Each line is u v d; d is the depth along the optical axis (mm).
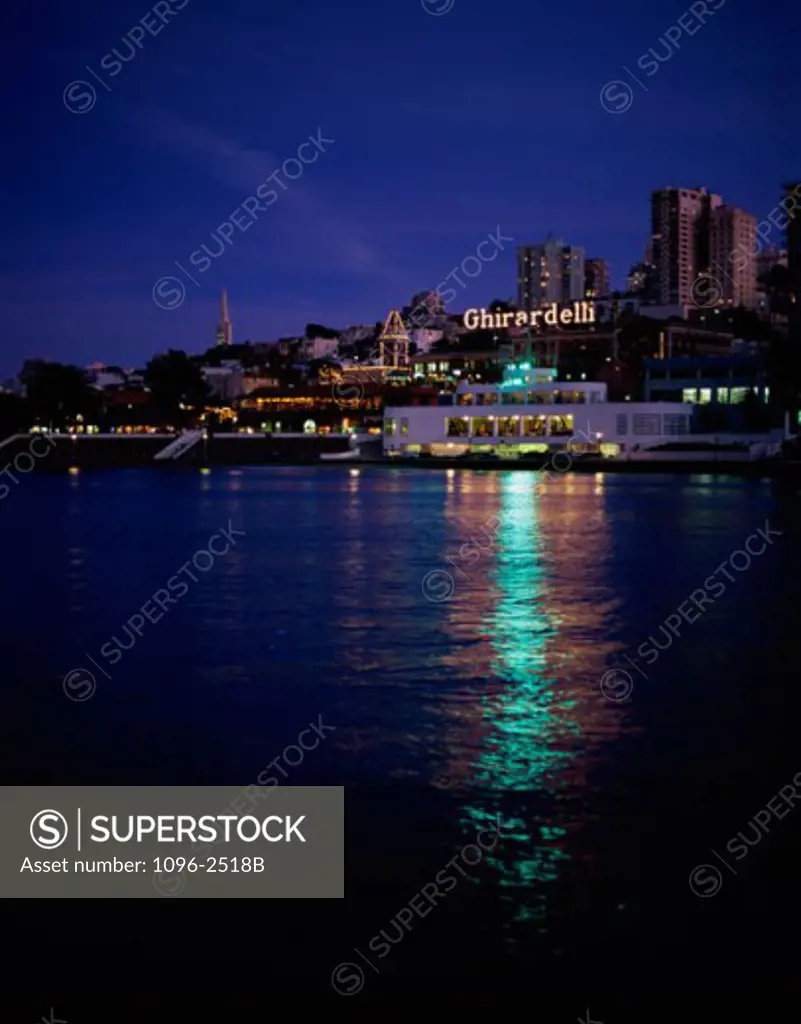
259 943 10938
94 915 11516
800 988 10102
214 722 18547
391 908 11539
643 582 37219
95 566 43438
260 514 74312
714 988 10133
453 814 14031
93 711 19312
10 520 70625
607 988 10133
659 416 155625
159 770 15852
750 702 19812
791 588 35469
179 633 27531
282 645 25812
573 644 25781
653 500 85938
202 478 143000
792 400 139125
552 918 11312
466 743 17188
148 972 10445
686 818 13836
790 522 63656
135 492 108062
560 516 70062
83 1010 9844
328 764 16094
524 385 169500
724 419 153375
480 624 28750
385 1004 9914
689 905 11539
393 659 24047
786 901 11609
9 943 11000
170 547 51812
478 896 11758
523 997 10008
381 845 13086
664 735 17594
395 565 43031
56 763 16188
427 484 119188
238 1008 9898
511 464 157875
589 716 18859
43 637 27031
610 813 14047
